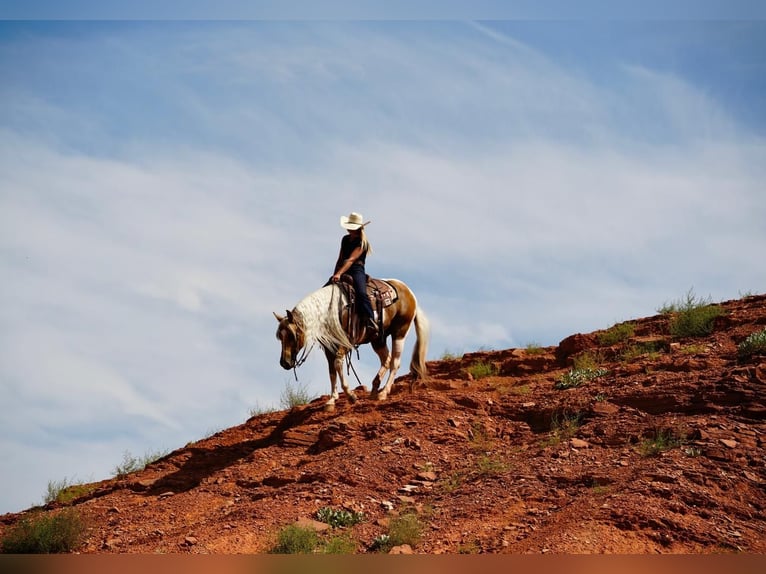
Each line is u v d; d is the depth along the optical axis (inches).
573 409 598.5
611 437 548.7
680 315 748.6
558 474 507.5
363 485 538.0
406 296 733.3
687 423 536.7
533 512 466.3
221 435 762.8
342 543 452.4
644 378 623.8
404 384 762.8
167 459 721.6
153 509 574.6
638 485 460.4
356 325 684.1
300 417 714.8
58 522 525.0
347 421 637.9
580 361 709.9
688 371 620.7
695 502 445.4
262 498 549.0
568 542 403.5
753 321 688.4
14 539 510.0
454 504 494.9
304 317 650.8
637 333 765.9
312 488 537.0
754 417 535.5
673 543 408.5
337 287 680.4
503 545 425.4
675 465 483.5
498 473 528.1
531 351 794.8
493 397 669.3
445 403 649.6
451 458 569.9
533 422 614.2
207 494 585.3
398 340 727.1
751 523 434.0
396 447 585.3
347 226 692.1
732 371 579.2
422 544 445.7
